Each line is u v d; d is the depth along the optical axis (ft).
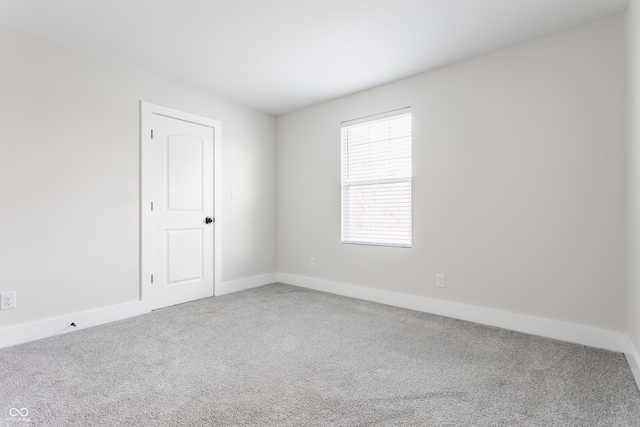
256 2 6.66
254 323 8.87
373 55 8.88
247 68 9.69
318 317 9.40
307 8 6.87
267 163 13.94
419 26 7.51
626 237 6.81
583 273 7.42
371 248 11.25
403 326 8.63
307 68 9.72
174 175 10.66
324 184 12.66
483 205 8.85
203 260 11.53
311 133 13.07
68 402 5.08
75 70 8.43
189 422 4.60
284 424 4.56
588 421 4.63
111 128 9.10
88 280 8.64
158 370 6.17
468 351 7.03
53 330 7.95
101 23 7.38
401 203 10.53
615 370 6.13
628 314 6.72
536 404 5.05
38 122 7.80
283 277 14.15
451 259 9.43
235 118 12.62
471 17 7.14
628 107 6.57
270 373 6.07
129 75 9.49
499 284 8.60
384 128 10.98
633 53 6.09
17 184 7.48
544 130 7.91
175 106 10.66
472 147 9.02
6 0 6.51
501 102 8.52
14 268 7.44
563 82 7.65
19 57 7.52
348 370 6.18
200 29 7.65
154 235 10.12
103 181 8.94
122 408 4.93
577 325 7.48
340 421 4.63
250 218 13.24
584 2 6.60
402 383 5.70
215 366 6.34
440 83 9.62
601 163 7.21
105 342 7.52
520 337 7.84
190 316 9.48
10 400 5.13
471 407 4.97
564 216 7.66
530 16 7.09
